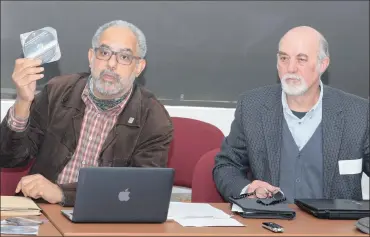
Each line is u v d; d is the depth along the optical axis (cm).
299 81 290
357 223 210
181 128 343
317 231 206
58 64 397
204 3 407
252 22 410
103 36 287
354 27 416
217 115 408
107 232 190
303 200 249
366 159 303
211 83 411
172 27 406
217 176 290
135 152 298
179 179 341
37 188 238
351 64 417
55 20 396
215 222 213
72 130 297
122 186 201
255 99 310
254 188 260
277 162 297
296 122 300
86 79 307
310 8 412
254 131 302
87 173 198
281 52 294
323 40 297
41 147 298
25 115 273
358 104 303
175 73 409
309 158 296
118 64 286
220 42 410
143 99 305
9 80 396
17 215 212
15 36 394
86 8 399
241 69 412
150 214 206
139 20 404
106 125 300
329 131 296
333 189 293
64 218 211
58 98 301
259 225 213
